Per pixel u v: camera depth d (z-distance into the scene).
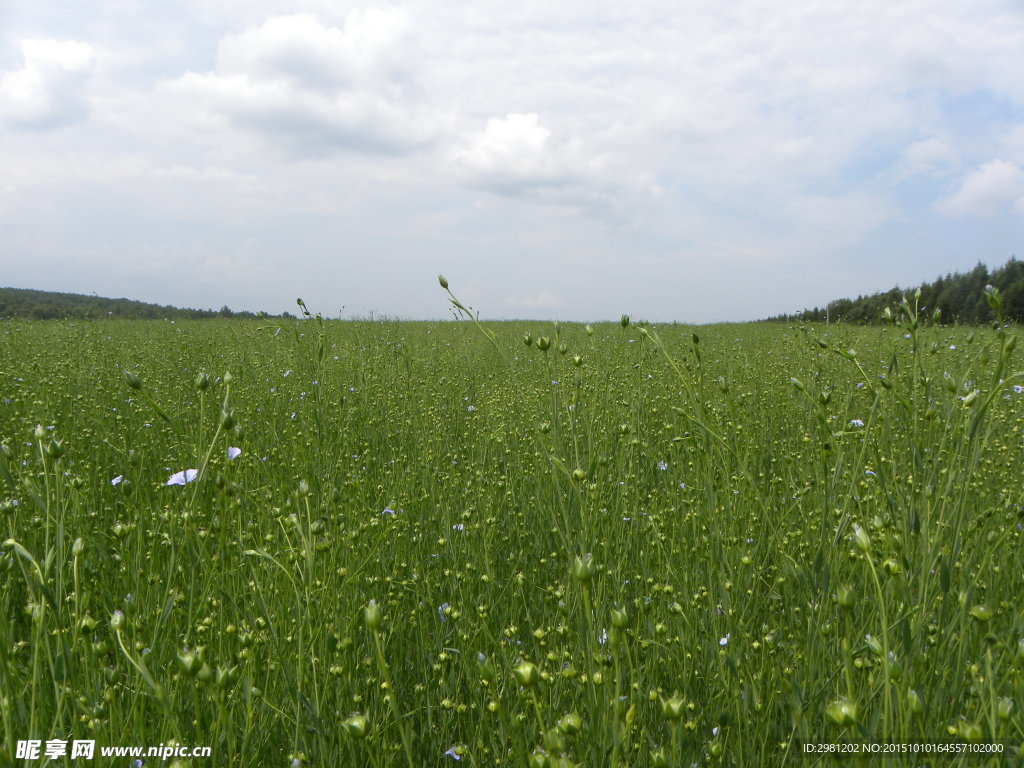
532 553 3.43
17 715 1.73
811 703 1.90
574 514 3.37
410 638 2.69
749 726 1.99
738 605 2.43
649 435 4.71
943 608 1.89
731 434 3.28
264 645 2.12
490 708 1.86
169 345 10.90
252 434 5.12
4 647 1.54
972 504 2.94
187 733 1.89
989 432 2.06
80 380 7.05
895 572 1.53
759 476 3.86
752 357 9.73
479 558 3.09
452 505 3.85
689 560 2.89
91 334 11.98
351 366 8.16
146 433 4.90
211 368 7.98
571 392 4.50
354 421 5.48
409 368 7.29
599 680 1.62
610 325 20.14
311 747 1.98
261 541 2.74
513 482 4.11
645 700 2.05
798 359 8.35
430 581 2.89
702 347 9.57
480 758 2.03
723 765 1.92
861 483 3.03
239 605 2.48
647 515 3.33
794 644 2.30
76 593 1.67
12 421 4.88
